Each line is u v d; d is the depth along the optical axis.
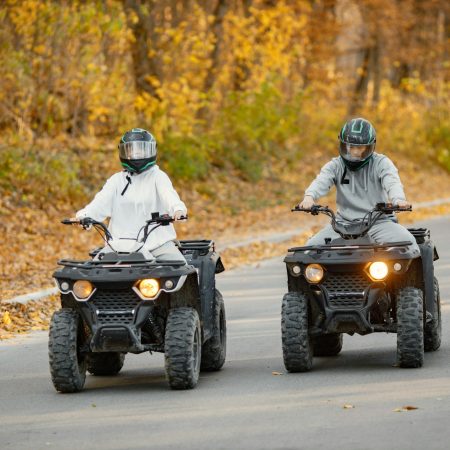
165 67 79.00
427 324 27.59
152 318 24.42
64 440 19.66
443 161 116.31
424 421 19.92
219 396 23.25
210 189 76.31
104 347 23.69
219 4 86.19
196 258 26.20
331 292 25.41
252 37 89.50
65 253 51.81
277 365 27.16
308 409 21.48
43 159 66.25
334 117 107.56
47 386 25.34
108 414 21.80
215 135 85.44
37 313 36.59
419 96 124.38
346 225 26.78
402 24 116.31
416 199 89.38
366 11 114.94
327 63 115.38
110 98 73.31
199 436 19.52
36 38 67.94
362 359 27.45
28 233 56.28
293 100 96.62
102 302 23.86
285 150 96.75
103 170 70.56
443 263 48.19
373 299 25.19
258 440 19.05
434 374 24.59
